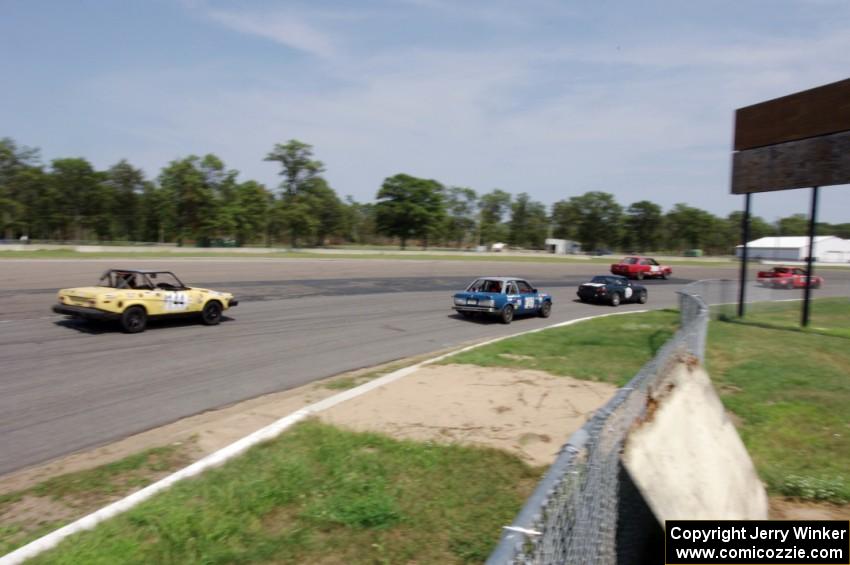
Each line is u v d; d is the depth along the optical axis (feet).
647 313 66.54
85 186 222.69
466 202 354.13
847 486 19.27
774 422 24.71
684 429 15.65
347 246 323.37
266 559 13.08
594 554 8.93
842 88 45.78
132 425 22.98
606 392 27.86
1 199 199.93
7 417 23.02
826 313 65.77
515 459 19.27
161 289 44.04
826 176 47.37
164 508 14.74
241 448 19.48
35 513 15.26
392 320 56.08
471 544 14.03
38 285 65.51
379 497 16.08
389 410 24.23
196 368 32.71
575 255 254.88
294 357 37.22
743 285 57.72
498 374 31.09
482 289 59.93
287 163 247.70
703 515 13.91
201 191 222.69
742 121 55.47
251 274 94.32
